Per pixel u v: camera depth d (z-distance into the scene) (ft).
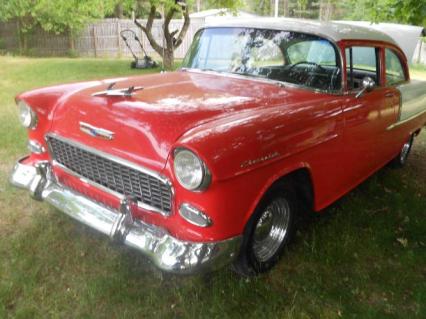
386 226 12.45
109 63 48.37
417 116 16.58
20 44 64.54
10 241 10.71
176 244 7.83
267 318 8.57
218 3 38.75
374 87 12.60
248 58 12.05
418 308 9.11
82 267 9.85
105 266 9.91
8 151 16.57
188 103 9.11
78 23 57.47
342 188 12.00
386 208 13.66
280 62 11.56
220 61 12.53
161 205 8.19
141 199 8.52
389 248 11.37
